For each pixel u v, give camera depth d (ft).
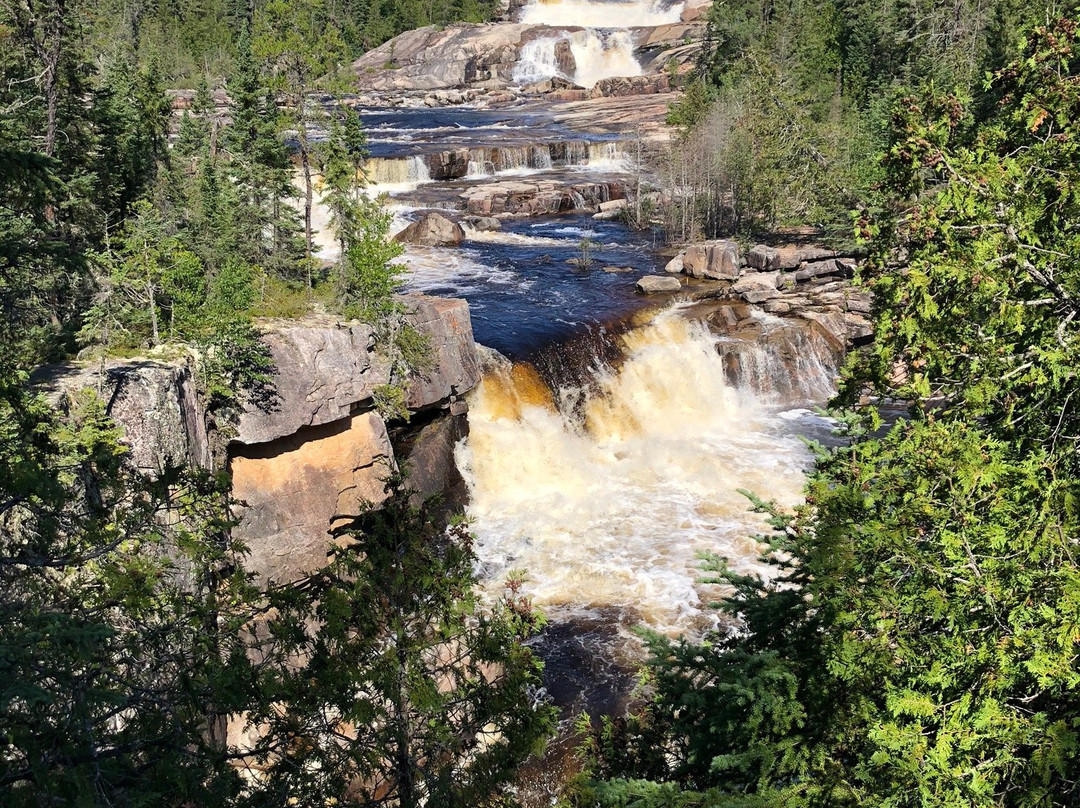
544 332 116.98
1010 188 42.57
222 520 41.81
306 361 80.94
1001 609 30.66
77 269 50.21
